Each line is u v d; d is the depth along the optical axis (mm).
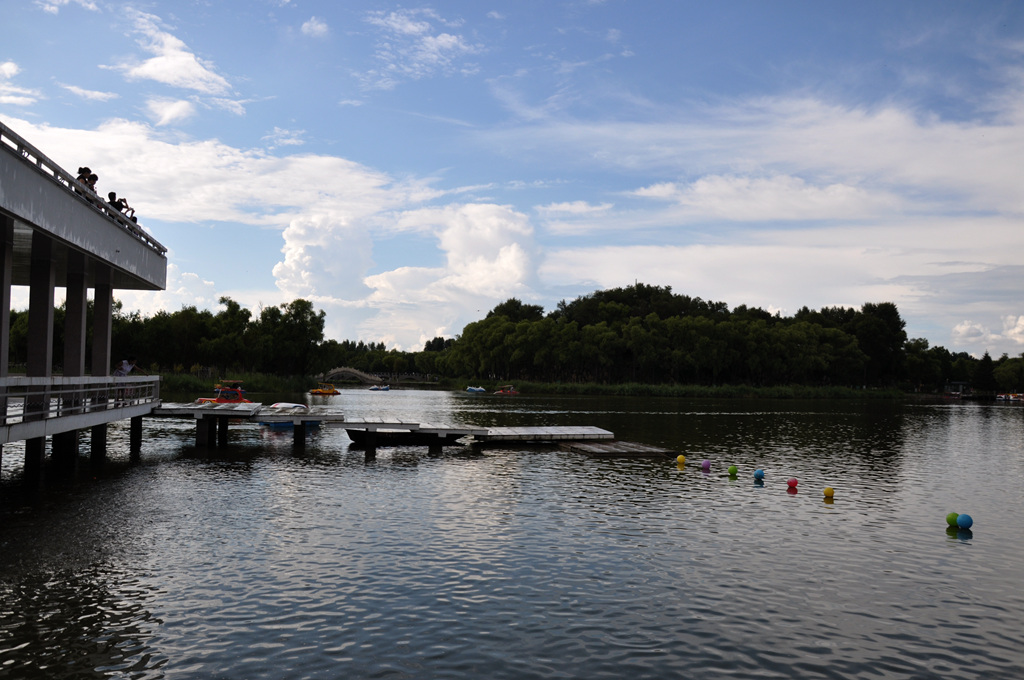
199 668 8711
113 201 23750
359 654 9250
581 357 115625
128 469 23328
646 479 23547
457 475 23547
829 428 46625
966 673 9195
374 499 19125
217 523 15977
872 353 138125
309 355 100438
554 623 10500
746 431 42562
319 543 14484
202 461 25453
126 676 8445
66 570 12336
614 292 142750
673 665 9211
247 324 96938
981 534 16734
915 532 16859
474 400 83562
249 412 28906
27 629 9766
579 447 31109
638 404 74750
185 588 11539
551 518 17312
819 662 9438
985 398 142125
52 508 17188
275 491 19906
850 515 18594
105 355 25719
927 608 11586
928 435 44094
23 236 18422
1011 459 31469
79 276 23016
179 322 88750
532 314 155000
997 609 11594
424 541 14852
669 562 13742
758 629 10508
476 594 11648
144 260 25375
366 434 30406
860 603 11750
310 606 10891
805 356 120438
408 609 10891
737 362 116875
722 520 17562
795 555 14531
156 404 29109
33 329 20188
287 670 8719
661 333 114812
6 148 14477
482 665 9039
